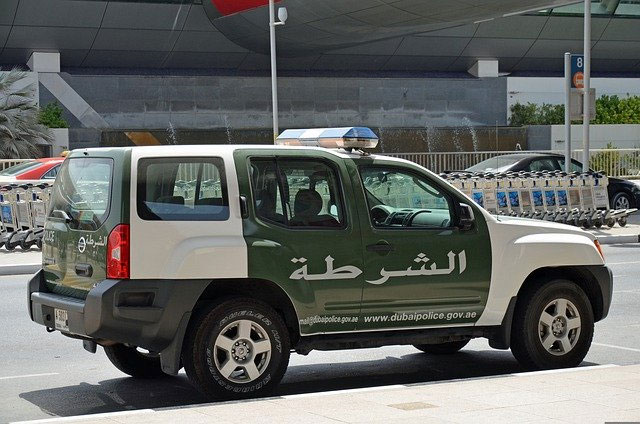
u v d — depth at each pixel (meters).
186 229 9.01
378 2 39.38
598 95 54.56
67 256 9.49
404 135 48.97
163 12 46.16
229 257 9.05
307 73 52.34
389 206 10.11
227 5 44.50
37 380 10.47
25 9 44.38
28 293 9.98
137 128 46.97
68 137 43.06
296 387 10.15
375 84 50.59
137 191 8.94
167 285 8.90
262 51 48.81
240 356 9.09
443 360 11.49
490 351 12.02
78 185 9.51
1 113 40.19
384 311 9.69
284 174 9.46
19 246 22.88
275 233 9.28
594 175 26.39
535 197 25.61
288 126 49.44
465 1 37.19
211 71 50.53
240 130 47.34
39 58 46.56
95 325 8.80
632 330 13.26
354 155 9.80
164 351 8.97
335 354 11.93
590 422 7.52
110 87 46.62
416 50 52.34
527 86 52.88
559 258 10.41
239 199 9.19
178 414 7.96
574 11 52.59
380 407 8.07
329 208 9.59
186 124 47.72
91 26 46.12
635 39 55.44
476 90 52.19
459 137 49.28
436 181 10.12
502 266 10.13
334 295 9.48
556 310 10.44
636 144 50.25
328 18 42.44
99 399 9.62
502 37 52.88
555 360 10.41
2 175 27.53
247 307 9.09
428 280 9.83
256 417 7.79
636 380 9.11
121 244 8.84
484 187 24.97
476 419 7.63
